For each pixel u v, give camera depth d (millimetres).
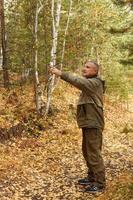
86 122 8086
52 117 16062
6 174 9117
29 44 16938
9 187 8320
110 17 20453
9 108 14531
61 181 8836
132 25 12188
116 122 20312
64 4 19266
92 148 8180
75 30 19531
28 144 12023
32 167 9883
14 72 20000
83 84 7832
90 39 22047
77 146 12844
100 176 8164
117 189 7422
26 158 10656
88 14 20688
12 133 12398
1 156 10391
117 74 25266
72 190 8250
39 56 17484
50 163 10391
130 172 8961
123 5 11422
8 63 19328
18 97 16594
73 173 9492
